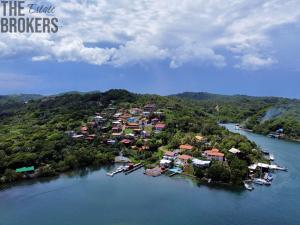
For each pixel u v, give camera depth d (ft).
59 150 545.03
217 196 392.88
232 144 566.36
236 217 331.77
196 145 582.76
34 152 517.14
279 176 486.79
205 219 326.44
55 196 392.27
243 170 458.91
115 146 609.01
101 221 321.11
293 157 628.69
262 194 402.52
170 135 648.79
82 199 381.19
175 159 536.01
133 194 399.85
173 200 378.32
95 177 474.90
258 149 616.80
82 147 574.15
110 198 384.68
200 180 458.50
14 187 424.46
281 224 316.60
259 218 329.93
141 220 323.78
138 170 517.14
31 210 348.38
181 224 314.96
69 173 495.41
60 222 318.86
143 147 609.42
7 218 328.29
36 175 466.29
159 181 453.99
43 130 650.02
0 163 459.73
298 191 415.44
